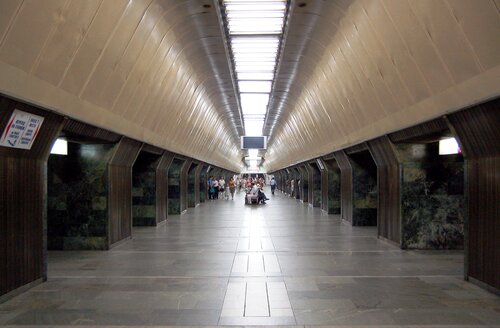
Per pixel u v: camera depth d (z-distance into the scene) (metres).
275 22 9.43
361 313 5.42
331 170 19.42
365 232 13.29
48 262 8.71
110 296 6.22
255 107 22.86
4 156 5.86
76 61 6.29
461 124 6.41
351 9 7.68
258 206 25.45
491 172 6.21
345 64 10.03
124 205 11.48
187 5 8.12
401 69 7.39
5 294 5.96
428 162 10.12
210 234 12.93
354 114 11.88
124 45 7.45
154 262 8.70
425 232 10.13
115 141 9.99
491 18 4.61
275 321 5.14
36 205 6.83
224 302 5.91
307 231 13.56
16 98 5.13
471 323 5.05
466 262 7.06
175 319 5.22
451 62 5.81
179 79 12.13
